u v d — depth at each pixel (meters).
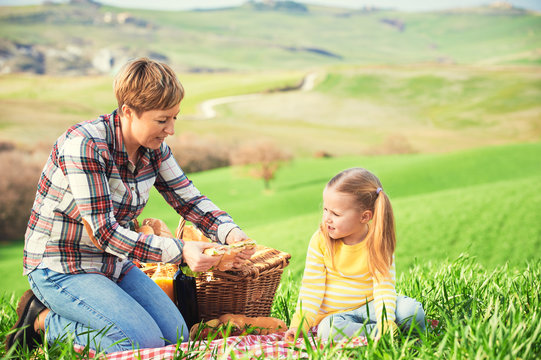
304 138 51.25
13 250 33.53
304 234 25.42
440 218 25.22
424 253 22.36
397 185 40.12
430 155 48.19
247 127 53.66
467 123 57.75
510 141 53.75
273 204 37.56
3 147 38.59
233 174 43.38
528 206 25.94
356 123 57.91
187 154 44.94
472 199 27.64
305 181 41.75
